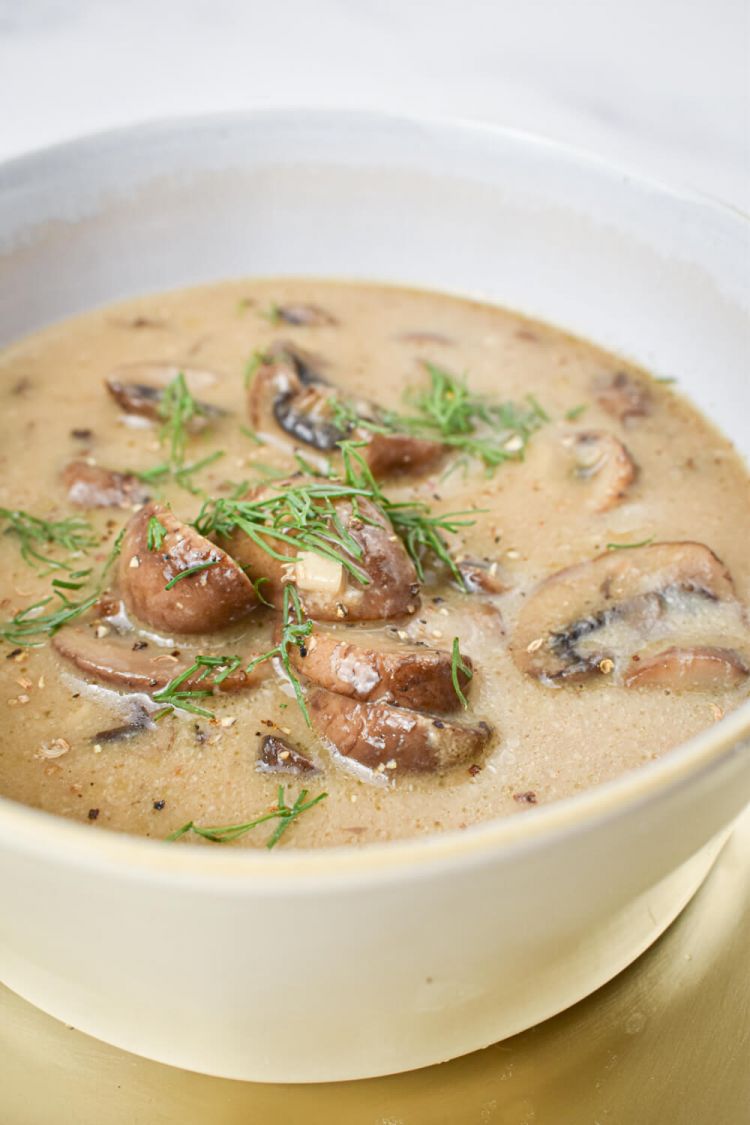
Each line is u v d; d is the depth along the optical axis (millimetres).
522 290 461
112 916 278
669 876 312
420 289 473
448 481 400
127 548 356
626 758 336
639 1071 319
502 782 331
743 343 413
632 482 398
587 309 450
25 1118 311
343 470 396
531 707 345
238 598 348
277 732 339
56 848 267
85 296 461
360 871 265
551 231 449
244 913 270
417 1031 306
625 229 434
